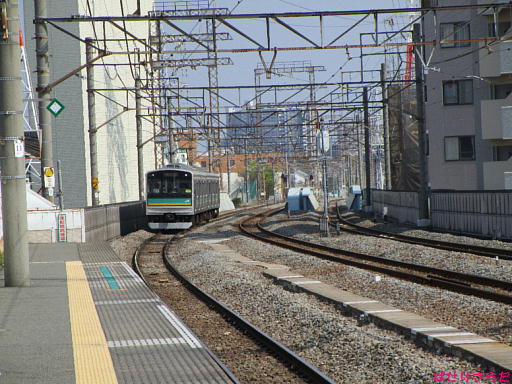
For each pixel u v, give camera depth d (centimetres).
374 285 5550
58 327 3625
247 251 9500
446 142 14625
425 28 14600
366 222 15462
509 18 13688
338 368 3131
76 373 2683
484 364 2925
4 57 4844
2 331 3525
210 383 2550
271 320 4425
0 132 4944
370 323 4109
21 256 5125
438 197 12138
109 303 4419
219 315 4625
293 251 8912
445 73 14500
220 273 6700
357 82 11306
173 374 2680
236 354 3453
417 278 5922
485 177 13138
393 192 15788
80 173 16675
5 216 5078
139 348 3144
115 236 11812
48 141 8394
